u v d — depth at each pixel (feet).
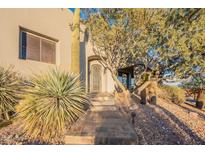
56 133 14.39
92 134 13.84
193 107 28.04
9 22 22.22
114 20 26.53
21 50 23.76
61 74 17.13
